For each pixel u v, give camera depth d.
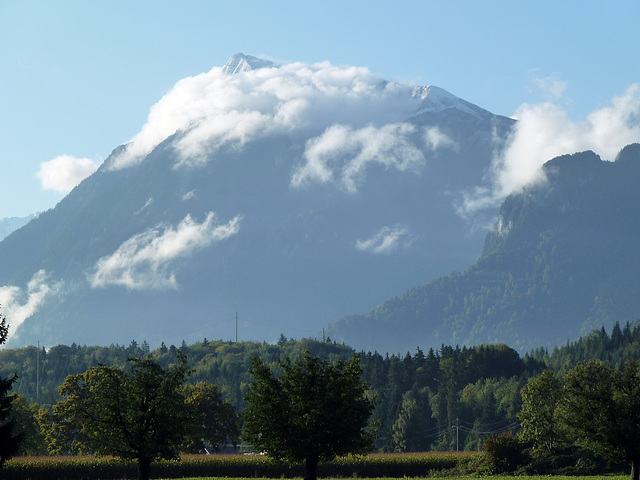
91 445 165.88
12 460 139.12
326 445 87.31
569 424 88.88
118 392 89.25
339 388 88.75
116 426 87.69
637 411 85.50
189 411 91.56
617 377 88.50
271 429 87.31
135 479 134.88
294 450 86.12
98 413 88.88
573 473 131.50
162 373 90.75
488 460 143.25
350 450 88.00
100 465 136.50
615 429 84.50
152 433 89.06
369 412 90.94
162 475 142.12
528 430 143.75
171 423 89.06
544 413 142.38
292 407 88.00
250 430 88.50
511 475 135.50
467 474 142.50
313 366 89.69
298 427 87.00
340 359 92.38
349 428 87.75
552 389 142.50
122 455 88.12
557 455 139.38
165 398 88.69
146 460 89.06
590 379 89.62
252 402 89.25
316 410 86.56
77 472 135.75
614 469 130.88
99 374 174.25
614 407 85.94
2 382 84.81
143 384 88.25
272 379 90.38
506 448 142.88
